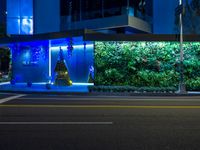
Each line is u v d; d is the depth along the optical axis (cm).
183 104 1559
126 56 2706
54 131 885
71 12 3631
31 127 940
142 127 945
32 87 2766
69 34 2723
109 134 850
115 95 2203
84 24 3562
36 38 2966
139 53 2716
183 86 2391
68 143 755
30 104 1505
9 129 910
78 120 1056
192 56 2708
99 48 2709
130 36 2681
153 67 2717
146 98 1950
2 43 3259
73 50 3184
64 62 2995
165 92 2345
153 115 1172
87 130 899
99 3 3509
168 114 1200
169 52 2722
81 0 3588
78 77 3167
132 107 1409
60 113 1211
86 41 2881
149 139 795
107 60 2705
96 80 2700
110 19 3400
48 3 3712
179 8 2395
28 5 3788
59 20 3678
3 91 2430
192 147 721
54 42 3098
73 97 1945
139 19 3484
